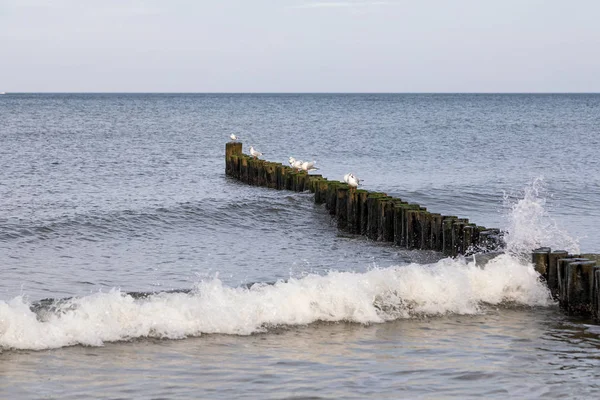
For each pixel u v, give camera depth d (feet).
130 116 329.72
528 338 35.22
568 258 41.22
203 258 55.77
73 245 59.72
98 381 28.71
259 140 194.18
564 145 175.94
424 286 40.06
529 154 152.25
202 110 413.80
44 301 35.78
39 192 89.97
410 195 89.45
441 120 307.17
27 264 52.34
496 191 92.84
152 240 62.64
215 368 30.32
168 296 37.14
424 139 198.39
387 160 140.46
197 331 34.86
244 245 61.16
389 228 62.28
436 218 56.59
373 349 33.12
